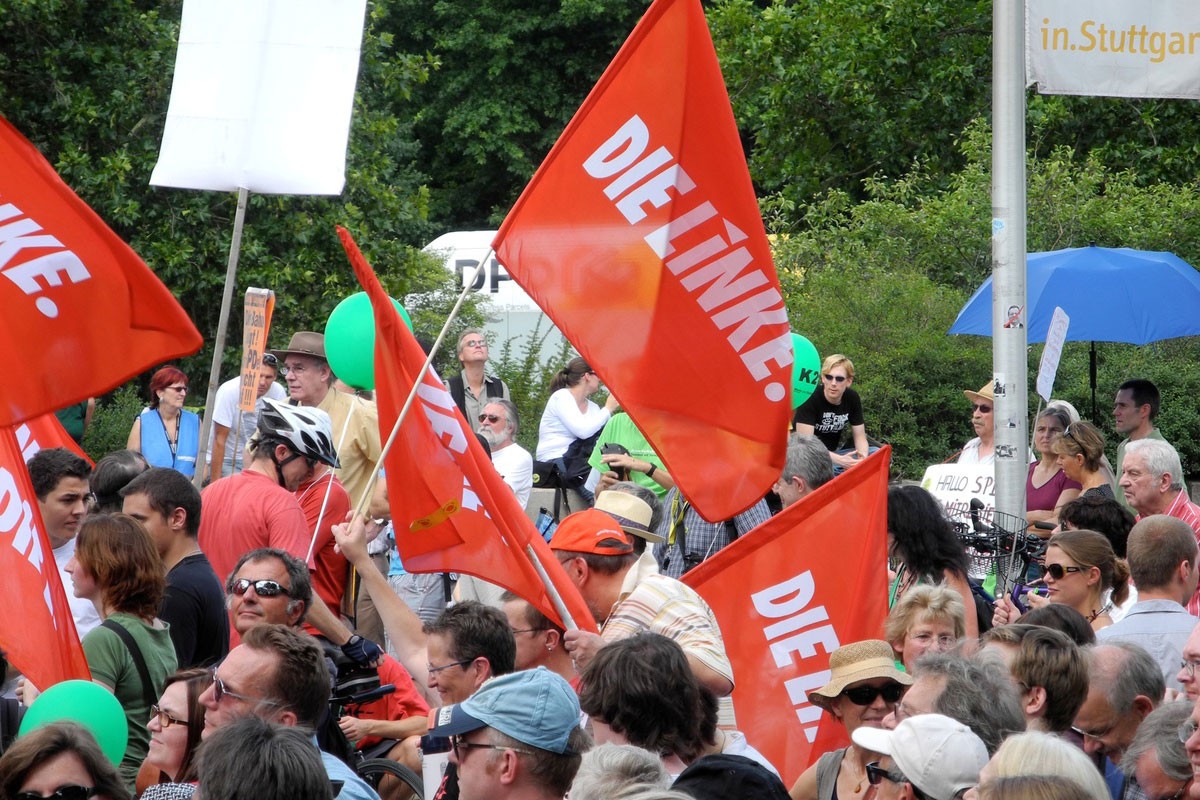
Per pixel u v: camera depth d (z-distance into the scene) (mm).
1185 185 39688
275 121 15844
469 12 76625
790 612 12812
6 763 8609
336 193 15781
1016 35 20062
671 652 9281
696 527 18312
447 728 8641
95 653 11641
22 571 11820
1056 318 21391
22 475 11992
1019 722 9625
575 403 24969
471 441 12344
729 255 12547
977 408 22797
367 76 44312
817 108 50344
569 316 12484
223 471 23844
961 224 37500
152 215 38562
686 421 12562
